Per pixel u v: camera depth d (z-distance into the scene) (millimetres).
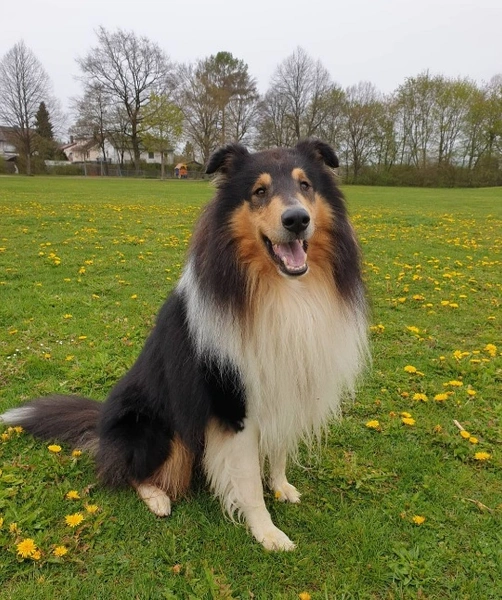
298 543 678
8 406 1002
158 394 746
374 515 720
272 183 671
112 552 645
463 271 2229
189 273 709
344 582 610
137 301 1686
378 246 2795
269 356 653
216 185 728
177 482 762
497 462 840
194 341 674
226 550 661
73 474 792
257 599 591
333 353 702
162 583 605
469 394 1064
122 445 750
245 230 668
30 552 606
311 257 693
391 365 1233
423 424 963
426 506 740
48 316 1496
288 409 679
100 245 2590
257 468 689
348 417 989
